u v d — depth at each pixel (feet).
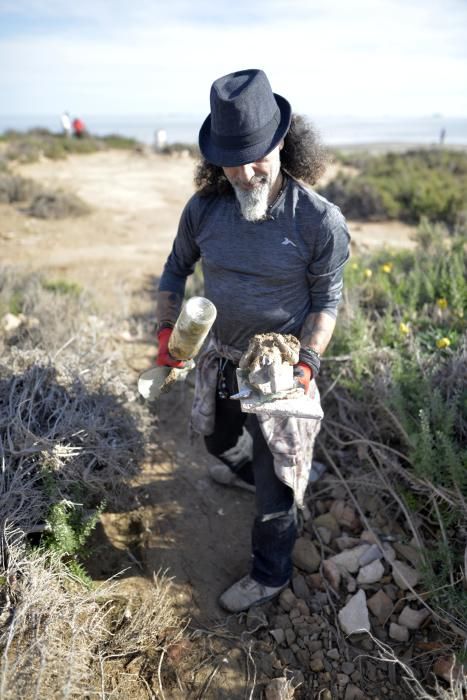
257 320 6.91
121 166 61.52
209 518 9.36
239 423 8.30
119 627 7.12
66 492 8.03
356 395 10.19
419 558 7.98
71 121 90.22
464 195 35.09
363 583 8.07
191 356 6.56
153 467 10.40
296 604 7.86
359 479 9.25
